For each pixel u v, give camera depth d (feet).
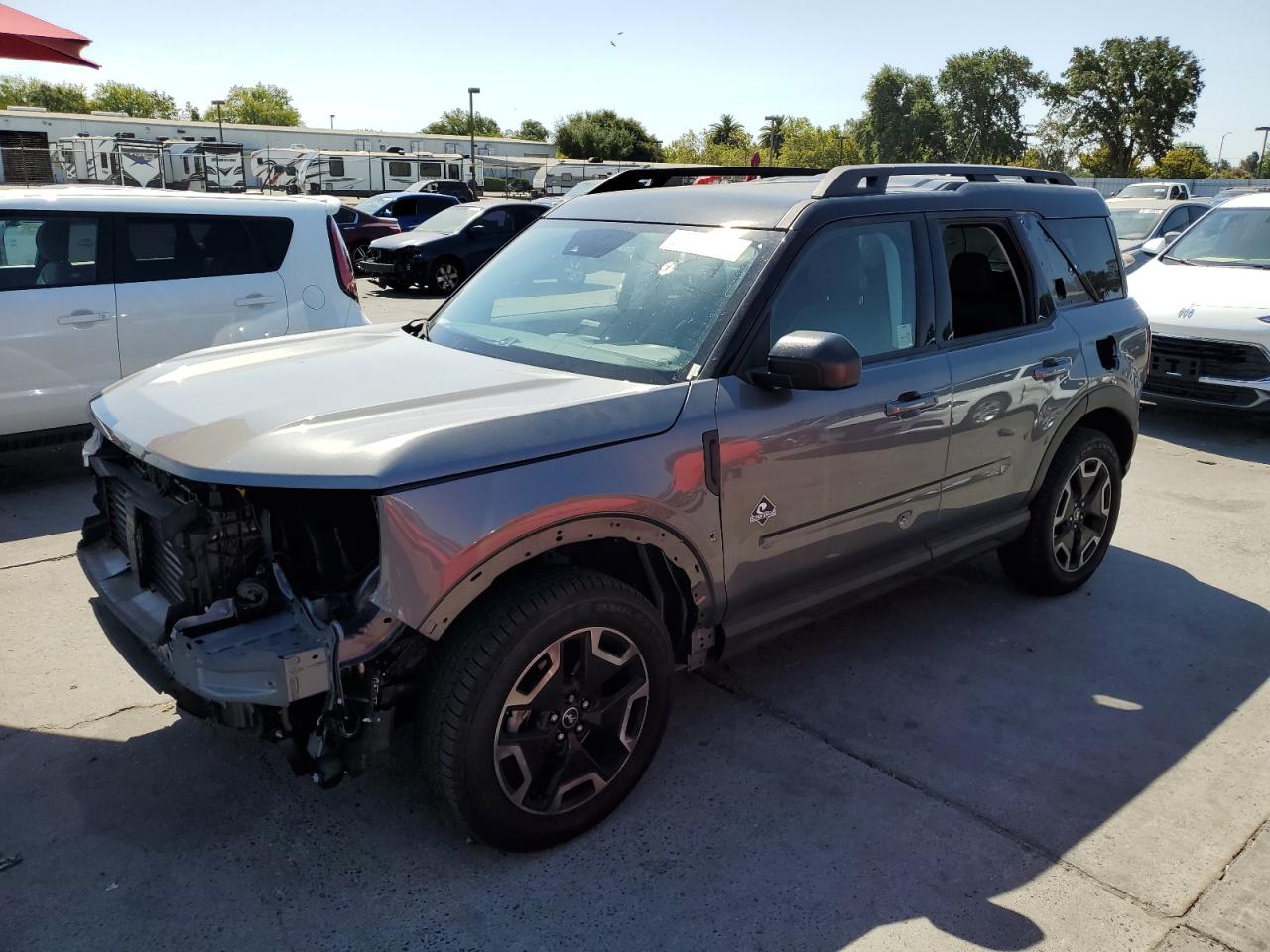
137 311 20.21
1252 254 27.68
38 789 9.95
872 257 11.61
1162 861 9.30
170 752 10.67
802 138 207.10
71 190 20.31
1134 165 274.36
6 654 12.83
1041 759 11.00
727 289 10.46
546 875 8.89
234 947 7.97
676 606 10.29
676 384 9.74
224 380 10.15
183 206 21.02
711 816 9.80
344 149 186.60
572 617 8.70
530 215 58.29
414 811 9.73
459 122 368.68
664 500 9.23
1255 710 12.19
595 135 289.74
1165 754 11.17
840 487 10.94
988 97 279.49
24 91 328.29
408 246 54.54
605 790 9.45
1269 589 16.05
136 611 9.24
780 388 9.82
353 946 8.02
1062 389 13.85
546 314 11.50
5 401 18.95
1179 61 264.11
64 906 8.34
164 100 355.15
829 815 9.87
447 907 8.45
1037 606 15.21
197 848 9.13
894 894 8.75
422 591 7.93
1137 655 13.60
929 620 14.64
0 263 18.90
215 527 8.36
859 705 12.10
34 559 16.14
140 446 8.82
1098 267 15.33
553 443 8.61
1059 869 9.15
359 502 8.39
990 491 13.21
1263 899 8.79
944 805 10.09
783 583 10.86
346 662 7.92
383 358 10.87
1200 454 24.49
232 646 7.93
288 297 22.12
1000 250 13.48
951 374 12.07
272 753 10.67
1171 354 25.16
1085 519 15.46
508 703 8.52
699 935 8.21
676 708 11.95
